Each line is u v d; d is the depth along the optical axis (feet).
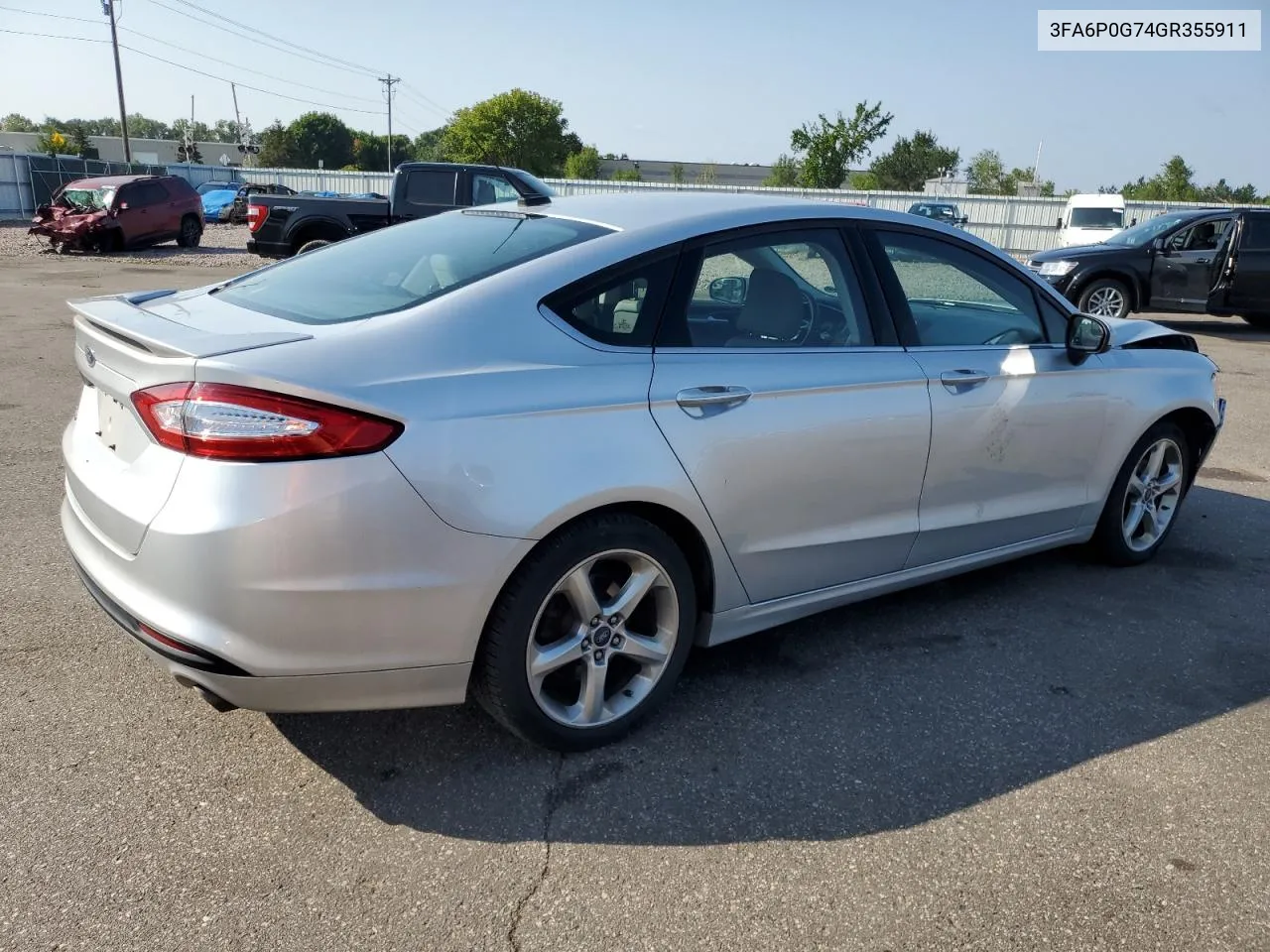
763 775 9.19
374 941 7.02
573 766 9.25
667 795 8.84
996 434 11.98
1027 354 12.38
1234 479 20.12
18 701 9.95
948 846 8.29
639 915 7.37
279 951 6.90
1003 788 9.12
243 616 7.45
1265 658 11.96
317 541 7.44
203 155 310.45
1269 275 43.11
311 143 343.67
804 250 10.71
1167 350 14.55
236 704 7.87
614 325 9.18
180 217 74.64
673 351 9.43
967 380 11.51
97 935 6.97
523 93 261.44
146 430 7.81
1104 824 8.64
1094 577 14.42
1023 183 165.89
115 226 68.64
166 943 6.92
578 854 8.04
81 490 8.75
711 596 10.03
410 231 11.39
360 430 7.54
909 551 11.65
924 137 209.05
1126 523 14.57
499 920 7.27
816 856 8.11
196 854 7.86
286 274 10.71
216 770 8.99
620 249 9.45
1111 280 43.62
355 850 7.99
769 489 9.92
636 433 8.89
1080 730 10.19
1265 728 10.36
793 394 9.98
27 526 14.78
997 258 12.58
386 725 9.84
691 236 9.83
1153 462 14.56
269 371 7.41
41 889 7.39
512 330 8.63
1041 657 11.77
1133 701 10.82
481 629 8.34
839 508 10.65
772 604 10.59
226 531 7.30
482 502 8.00
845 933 7.27
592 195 11.76
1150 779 9.34
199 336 8.00
